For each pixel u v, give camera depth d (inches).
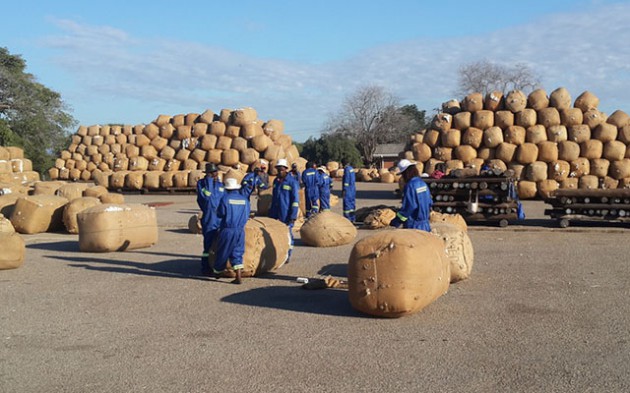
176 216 799.1
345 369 212.8
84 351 237.8
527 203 896.3
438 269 277.9
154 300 320.2
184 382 203.8
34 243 549.0
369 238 279.9
